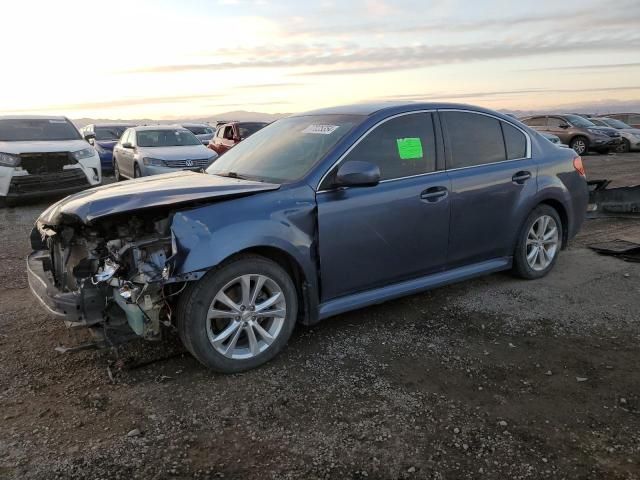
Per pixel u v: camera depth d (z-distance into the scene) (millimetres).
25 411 2994
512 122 4863
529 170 4789
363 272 3842
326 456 2588
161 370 3441
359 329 4027
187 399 3096
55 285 3609
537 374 3326
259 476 2455
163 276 3041
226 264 3252
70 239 3641
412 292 4160
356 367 3451
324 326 4094
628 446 2617
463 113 4492
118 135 17734
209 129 22234
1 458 2588
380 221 3830
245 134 14945
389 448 2639
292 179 3680
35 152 9852
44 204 10477
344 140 3805
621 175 13195
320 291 3676
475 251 4512
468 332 3945
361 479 2428
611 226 7359
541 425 2803
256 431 2791
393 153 4000
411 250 4059
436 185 4121
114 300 3207
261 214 3348
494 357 3559
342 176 3553
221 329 3365
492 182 4480
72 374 3410
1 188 9688
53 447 2672
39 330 4094
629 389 3131
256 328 3422
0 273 5656
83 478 2451
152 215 3268
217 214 3234
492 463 2518
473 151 4477
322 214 3578
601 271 5301
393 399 3068
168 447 2670
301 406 3014
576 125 20969
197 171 4586
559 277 5137
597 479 2396
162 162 11484
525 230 4836
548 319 4148
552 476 2424
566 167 5148
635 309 4309
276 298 3479
